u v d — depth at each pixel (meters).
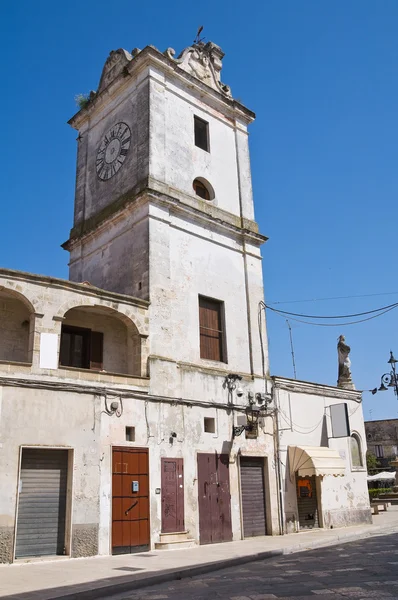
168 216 20.67
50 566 13.34
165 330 19.12
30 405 15.10
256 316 22.98
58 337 16.41
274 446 21.84
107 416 16.56
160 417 17.95
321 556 14.84
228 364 21.22
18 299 16.97
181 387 18.97
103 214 22.38
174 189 21.30
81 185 24.59
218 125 24.88
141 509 16.64
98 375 16.73
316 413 24.59
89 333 18.67
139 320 18.47
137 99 22.55
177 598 9.71
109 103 24.44
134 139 22.16
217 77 25.58
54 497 15.15
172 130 22.41
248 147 26.05
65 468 15.54
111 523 15.78
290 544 17.34
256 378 21.92
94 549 15.20
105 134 24.16
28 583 10.88
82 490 15.44
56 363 16.05
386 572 11.34
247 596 9.45
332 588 9.78
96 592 10.23
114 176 22.69
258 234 24.00
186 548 16.92
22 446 14.66
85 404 16.14
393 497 41.53
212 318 21.56
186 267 20.80
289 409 23.14
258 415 21.38
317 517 22.91
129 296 18.31
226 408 20.22
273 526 20.69
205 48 26.03
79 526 15.12
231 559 14.11
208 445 19.20
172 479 17.72
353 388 27.83
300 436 23.28
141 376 17.81
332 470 22.27
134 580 11.20
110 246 21.59
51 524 14.93
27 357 17.14
